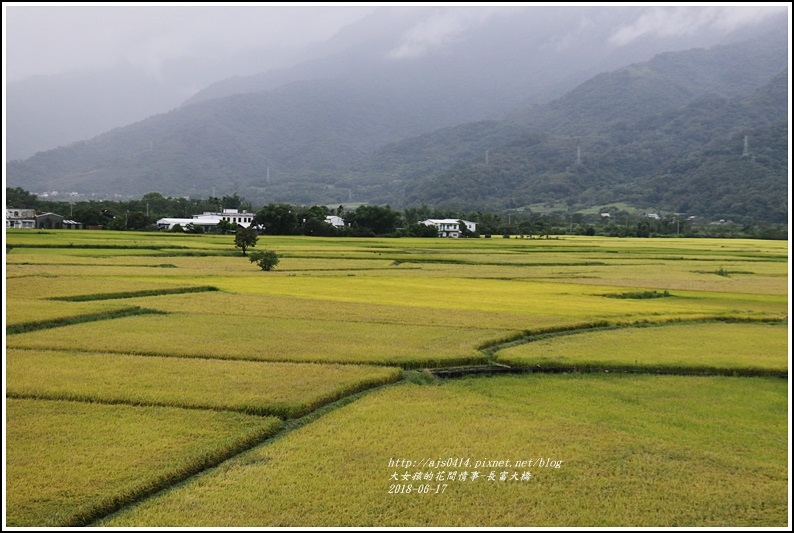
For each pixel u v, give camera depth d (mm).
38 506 16250
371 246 109500
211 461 19031
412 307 44250
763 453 20516
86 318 37531
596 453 20188
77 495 16797
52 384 24797
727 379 28953
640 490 17984
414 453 19844
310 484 17875
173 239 109875
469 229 169375
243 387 25047
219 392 24391
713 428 22578
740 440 21547
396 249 104438
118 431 20703
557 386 27125
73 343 31297
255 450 19938
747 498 17656
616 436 21578
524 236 169750
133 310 40438
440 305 45781
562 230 190875
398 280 62500
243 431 20875
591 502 17297
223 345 31734
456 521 16266
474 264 83312
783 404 25406
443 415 23078
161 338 32906
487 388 26578
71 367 27234
